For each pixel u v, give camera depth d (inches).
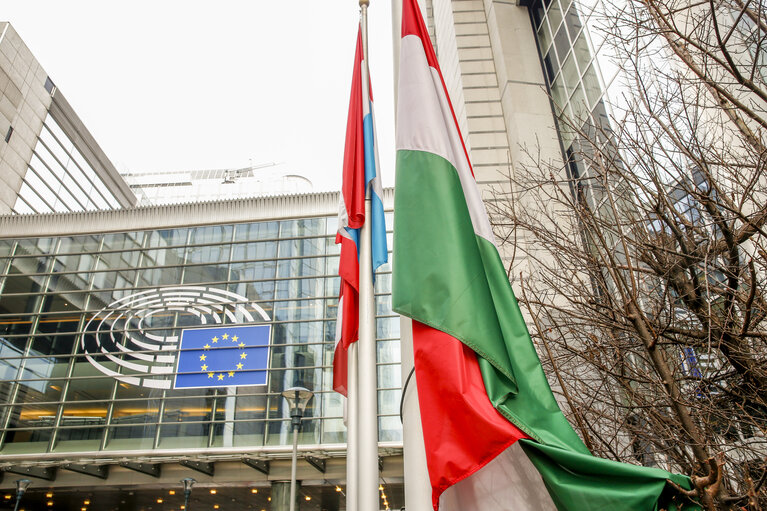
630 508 133.5
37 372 1227.2
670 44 227.6
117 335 1255.5
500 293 184.7
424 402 157.5
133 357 1224.8
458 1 849.5
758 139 234.2
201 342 1226.0
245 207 1396.4
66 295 1326.3
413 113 207.0
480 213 199.2
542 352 305.6
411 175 195.3
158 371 1202.6
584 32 610.2
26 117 1956.2
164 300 1290.6
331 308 1250.6
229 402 1160.8
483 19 830.5
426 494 157.8
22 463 1040.2
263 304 1267.2
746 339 231.5
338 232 242.4
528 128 675.4
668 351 271.4
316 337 1217.4
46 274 1355.8
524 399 161.0
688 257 227.1
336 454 1009.5
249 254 1341.0
